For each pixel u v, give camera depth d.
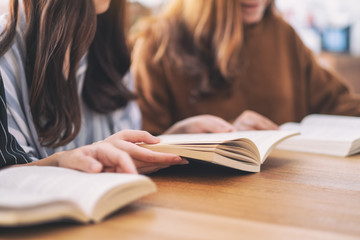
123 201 0.47
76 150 0.59
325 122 1.21
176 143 0.67
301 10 2.46
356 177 0.71
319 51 2.45
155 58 1.53
